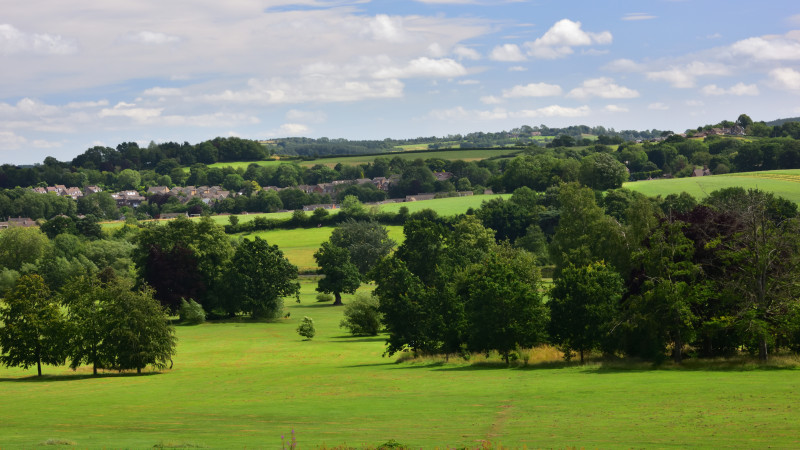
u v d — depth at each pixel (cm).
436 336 6419
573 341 5619
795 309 5000
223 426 3334
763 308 5059
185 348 8238
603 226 8994
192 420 3603
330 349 7844
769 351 5388
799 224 5466
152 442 2830
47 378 6328
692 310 5434
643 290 5594
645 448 2439
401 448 2430
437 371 5619
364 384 4931
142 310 6619
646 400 3569
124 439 2952
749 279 5303
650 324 5250
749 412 3064
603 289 5562
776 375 4341
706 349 5566
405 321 6519
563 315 5641
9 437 3086
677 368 5038
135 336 6438
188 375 6128
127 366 6438
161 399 4622
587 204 10162
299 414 3681
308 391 4694
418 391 4469
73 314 6631
